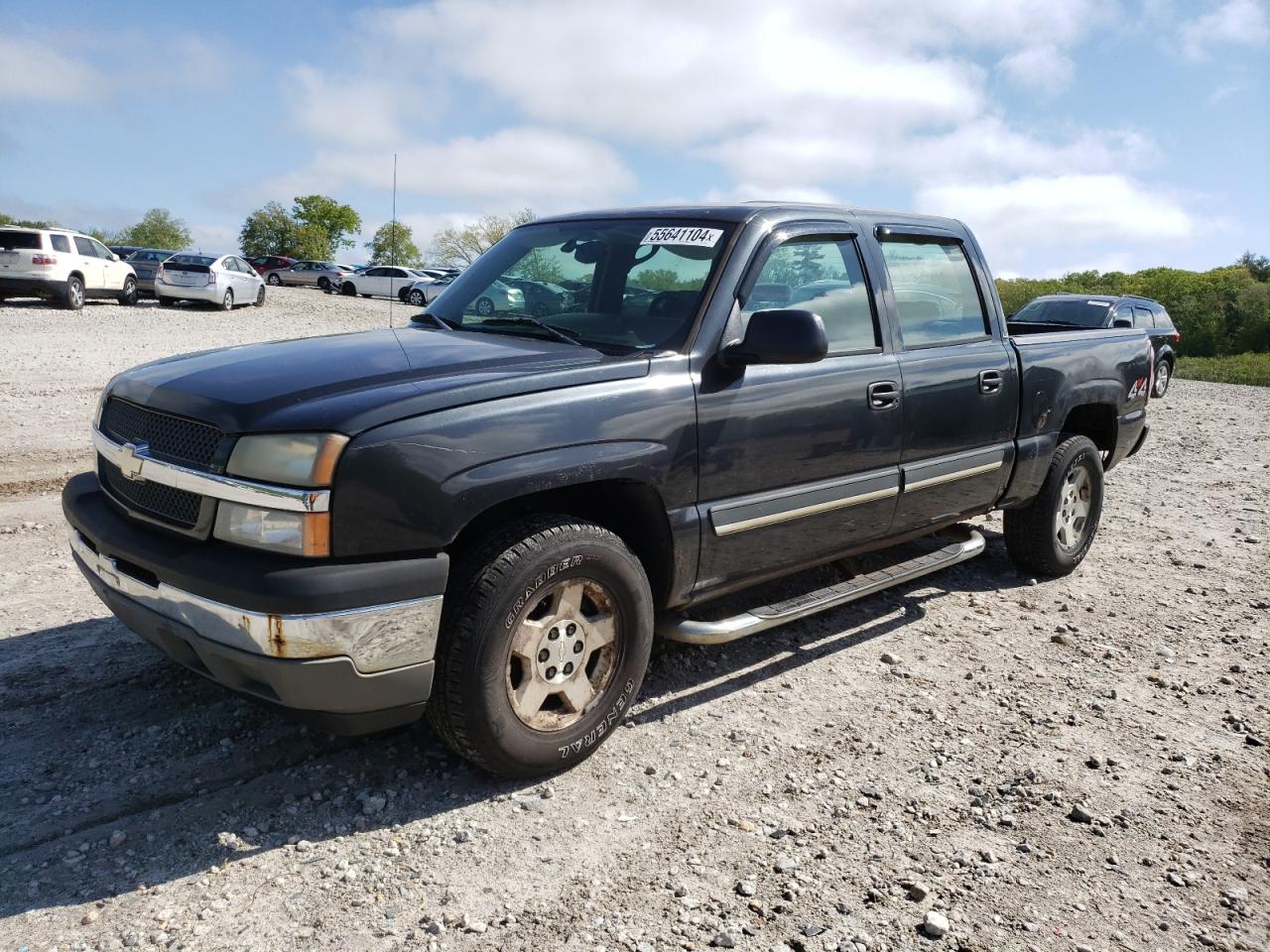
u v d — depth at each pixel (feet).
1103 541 22.09
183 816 9.55
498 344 11.57
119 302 81.15
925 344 14.79
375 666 9.05
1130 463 33.58
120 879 8.57
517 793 10.29
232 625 8.82
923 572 14.94
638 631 10.95
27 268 69.62
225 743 10.94
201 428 9.52
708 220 12.77
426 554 9.28
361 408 9.11
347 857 9.04
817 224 13.43
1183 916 8.79
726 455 11.69
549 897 8.60
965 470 15.39
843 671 13.89
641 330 11.87
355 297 128.16
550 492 10.84
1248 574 19.85
